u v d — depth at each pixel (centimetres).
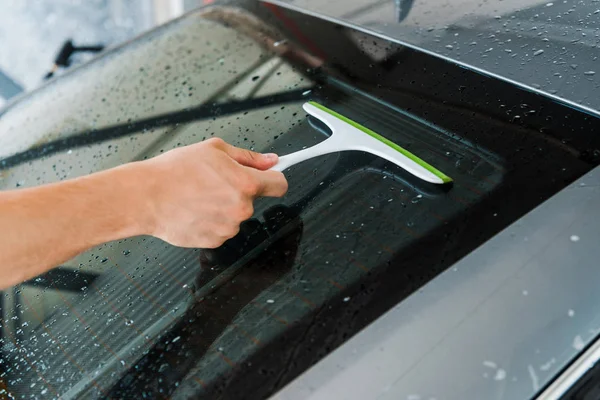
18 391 69
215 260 73
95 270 80
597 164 68
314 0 118
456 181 72
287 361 58
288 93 97
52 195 69
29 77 268
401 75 92
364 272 64
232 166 72
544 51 87
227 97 102
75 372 68
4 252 67
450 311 56
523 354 53
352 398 52
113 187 70
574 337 54
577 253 58
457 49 92
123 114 108
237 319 65
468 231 65
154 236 80
